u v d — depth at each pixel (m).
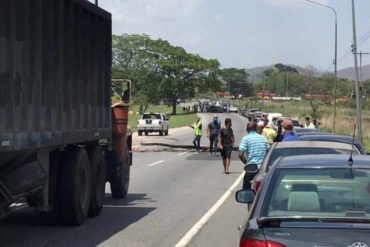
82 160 11.55
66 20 11.01
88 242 9.77
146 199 15.09
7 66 8.40
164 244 9.66
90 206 12.27
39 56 9.66
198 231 10.77
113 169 14.78
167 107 158.25
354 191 5.25
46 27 9.99
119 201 14.73
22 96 8.97
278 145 10.28
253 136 12.65
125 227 11.16
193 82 127.88
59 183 11.09
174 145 37.12
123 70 116.56
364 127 50.97
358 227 4.66
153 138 49.47
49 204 10.89
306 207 5.12
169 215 12.58
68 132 11.04
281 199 5.23
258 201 5.28
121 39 118.56
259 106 145.00
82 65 12.01
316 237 4.59
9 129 8.45
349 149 9.95
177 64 121.88
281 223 4.79
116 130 14.92
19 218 12.14
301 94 137.00
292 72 170.88
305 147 10.07
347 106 88.19
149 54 119.88
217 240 9.98
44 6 9.91
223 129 21.72
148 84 119.62
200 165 25.28
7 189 9.00
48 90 10.09
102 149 14.20
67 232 10.67
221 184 18.39
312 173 5.48
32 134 9.34
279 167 5.63
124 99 16.12
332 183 5.36
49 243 9.65
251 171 10.20
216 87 131.25
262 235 4.69
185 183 18.66
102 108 13.46
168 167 24.28
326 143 10.39
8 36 8.43
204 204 14.17
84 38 12.12
